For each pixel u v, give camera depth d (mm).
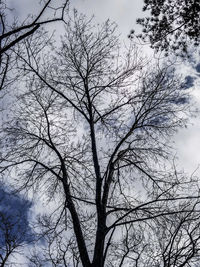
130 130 9711
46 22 5586
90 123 9992
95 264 6766
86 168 9938
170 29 9242
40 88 10414
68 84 11000
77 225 7754
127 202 9086
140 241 7098
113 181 8969
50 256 7039
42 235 7973
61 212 8664
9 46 5223
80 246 7277
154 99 10305
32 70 9914
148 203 7820
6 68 5594
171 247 6262
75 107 10289
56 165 9516
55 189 9922
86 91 10641
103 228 7387
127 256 6621
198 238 6238
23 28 5289
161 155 9961
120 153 9484
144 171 9359
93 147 9305
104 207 7891
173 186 8102
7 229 9781
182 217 7059
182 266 6125
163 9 9188
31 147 10062
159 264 6641
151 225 8133
